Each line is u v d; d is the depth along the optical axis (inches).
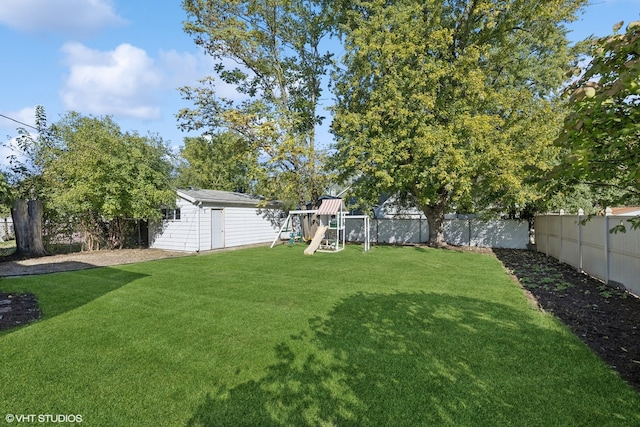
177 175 978.1
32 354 145.3
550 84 547.2
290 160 681.6
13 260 427.2
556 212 532.4
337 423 96.7
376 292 252.2
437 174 481.1
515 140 470.9
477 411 101.3
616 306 215.8
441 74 485.1
